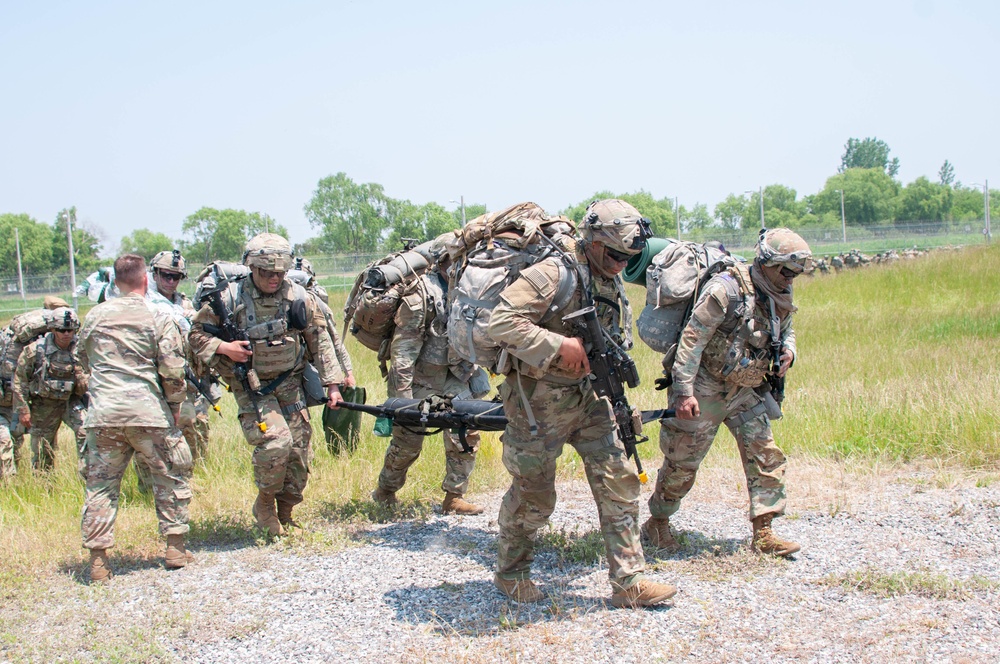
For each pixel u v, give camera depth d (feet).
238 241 150.82
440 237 19.19
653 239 15.75
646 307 15.70
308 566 16.11
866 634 12.07
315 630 13.10
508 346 12.35
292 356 17.60
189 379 19.22
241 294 17.15
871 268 80.43
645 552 16.02
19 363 23.09
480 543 17.25
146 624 13.48
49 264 214.07
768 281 14.94
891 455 22.26
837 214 279.90
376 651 12.26
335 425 24.38
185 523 16.40
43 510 21.36
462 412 16.88
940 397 24.47
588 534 16.94
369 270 18.94
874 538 16.33
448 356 19.10
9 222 214.90
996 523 16.69
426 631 12.87
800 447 23.25
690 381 14.46
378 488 20.03
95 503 15.65
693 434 15.30
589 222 12.58
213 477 23.07
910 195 284.00
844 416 24.56
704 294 14.53
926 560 15.01
